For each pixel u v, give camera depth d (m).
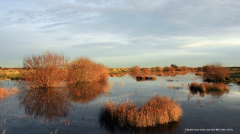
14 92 17.81
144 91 19.05
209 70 33.34
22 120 9.16
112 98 15.15
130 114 8.59
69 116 9.95
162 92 18.42
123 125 8.35
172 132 7.76
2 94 15.53
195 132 7.77
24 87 20.34
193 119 9.55
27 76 20.38
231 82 28.98
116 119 8.79
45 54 21.16
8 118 9.45
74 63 28.94
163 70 75.38
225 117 9.95
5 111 10.84
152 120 8.55
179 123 8.89
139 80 33.16
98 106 12.23
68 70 25.97
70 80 25.47
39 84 21.27
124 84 26.03
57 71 21.66
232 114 10.52
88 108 11.70
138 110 9.81
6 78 34.84
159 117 8.63
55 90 19.48
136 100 14.20
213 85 21.45
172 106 9.77
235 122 9.12
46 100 14.29
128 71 75.38
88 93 17.77
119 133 7.60
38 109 11.45
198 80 32.22
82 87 22.20
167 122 8.88
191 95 16.75
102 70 32.72
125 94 17.16
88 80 28.23
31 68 20.81
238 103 13.40
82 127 8.25
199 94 17.39
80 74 27.88
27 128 8.05
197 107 12.17
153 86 23.44
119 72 68.00
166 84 25.64
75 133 7.56
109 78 38.97
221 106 12.46
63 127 8.23
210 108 11.90
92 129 8.02
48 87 21.41
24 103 13.16
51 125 8.48
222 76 30.95
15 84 25.12
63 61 22.42
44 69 20.97
